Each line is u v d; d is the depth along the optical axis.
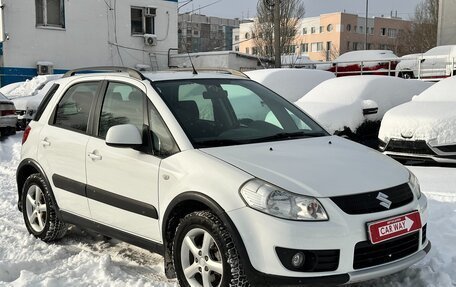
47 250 5.18
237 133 4.37
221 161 3.79
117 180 4.41
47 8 23.33
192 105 4.45
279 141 4.33
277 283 3.38
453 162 7.81
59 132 5.17
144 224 4.22
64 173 5.02
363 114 9.79
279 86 11.53
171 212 3.94
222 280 3.58
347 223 3.40
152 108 4.37
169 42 26.70
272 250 3.38
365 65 21.70
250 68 24.45
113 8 24.86
